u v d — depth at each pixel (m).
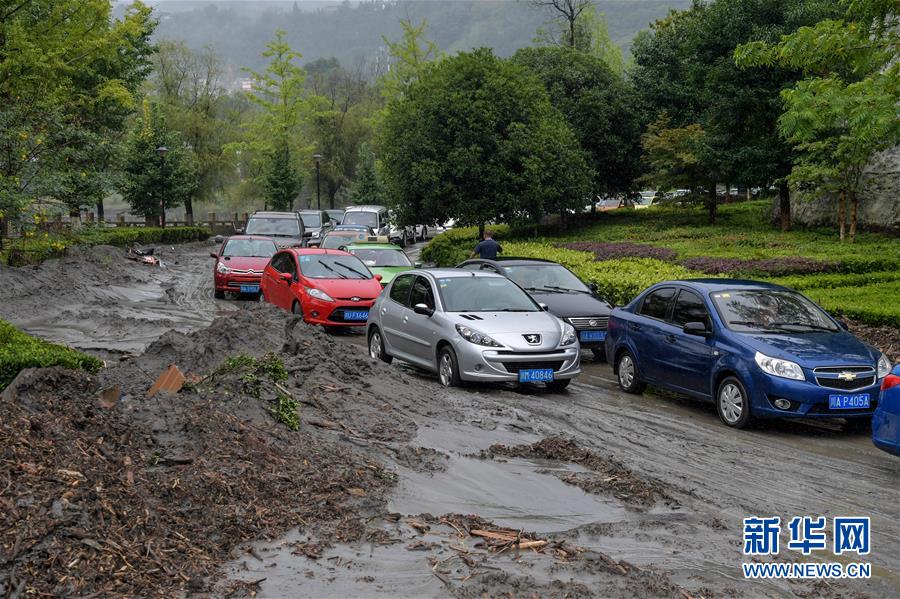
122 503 4.77
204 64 63.41
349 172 73.69
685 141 30.50
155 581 4.21
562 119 33.38
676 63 36.06
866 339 12.20
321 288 16.05
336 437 6.95
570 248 24.72
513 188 29.20
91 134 18.58
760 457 7.66
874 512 6.09
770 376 8.55
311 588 4.32
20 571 4.00
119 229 36.53
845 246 21.66
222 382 7.00
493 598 4.29
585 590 4.40
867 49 12.53
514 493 6.18
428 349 11.22
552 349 10.52
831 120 12.83
